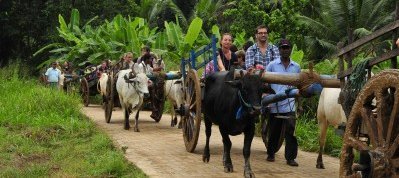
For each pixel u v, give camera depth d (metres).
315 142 10.11
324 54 22.62
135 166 7.91
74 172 7.43
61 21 25.25
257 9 19.19
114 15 30.17
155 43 22.05
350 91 5.82
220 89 7.61
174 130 12.48
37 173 7.48
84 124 11.59
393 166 4.87
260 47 8.73
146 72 12.74
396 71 4.89
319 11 24.86
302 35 20.86
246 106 6.85
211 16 31.89
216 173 7.57
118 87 12.67
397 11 5.24
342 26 23.17
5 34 29.59
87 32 24.91
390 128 4.90
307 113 11.60
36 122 11.53
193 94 8.90
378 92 5.11
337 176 7.60
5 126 11.45
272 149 8.69
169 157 8.84
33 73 29.08
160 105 13.78
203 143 10.53
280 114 8.33
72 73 21.72
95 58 21.89
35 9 29.52
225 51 8.86
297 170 8.00
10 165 8.10
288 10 18.83
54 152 9.08
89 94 18.81
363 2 22.95
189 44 19.64
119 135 11.43
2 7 29.39
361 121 5.53
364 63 5.61
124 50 22.56
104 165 7.64
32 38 30.67
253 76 6.85
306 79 6.97
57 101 13.27
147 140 10.77
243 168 8.02
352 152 5.64
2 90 15.53
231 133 7.52
